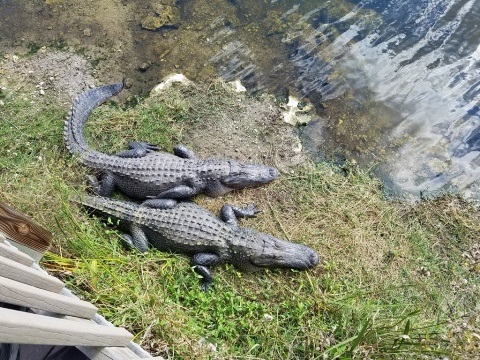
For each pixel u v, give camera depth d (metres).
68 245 2.38
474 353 2.28
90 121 3.10
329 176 3.09
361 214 2.90
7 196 2.53
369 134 3.33
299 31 3.79
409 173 3.18
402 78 3.58
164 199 2.74
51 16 3.64
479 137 3.35
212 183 2.85
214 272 2.64
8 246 1.55
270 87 3.47
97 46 3.53
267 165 3.10
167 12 3.77
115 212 2.66
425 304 2.60
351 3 3.90
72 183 2.79
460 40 3.74
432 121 3.40
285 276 2.64
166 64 3.50
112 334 1.56
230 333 2.31
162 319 2.17
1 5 3.64
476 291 2.66
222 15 3.82
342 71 3.59
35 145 2.94
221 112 3.29
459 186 3.14
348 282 2.62
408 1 3.90
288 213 2.90
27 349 1.73
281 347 2.29
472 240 2.87
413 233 2.87
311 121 3.36
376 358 2.20
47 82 3.29
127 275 2.38
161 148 3.09
